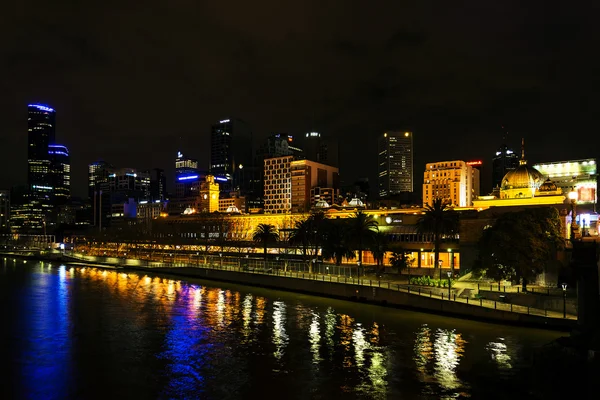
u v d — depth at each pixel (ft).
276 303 297.12
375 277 346.13
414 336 207.31
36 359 179.63
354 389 147.64
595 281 154.81
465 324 228.02
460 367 165.68
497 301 247.91
